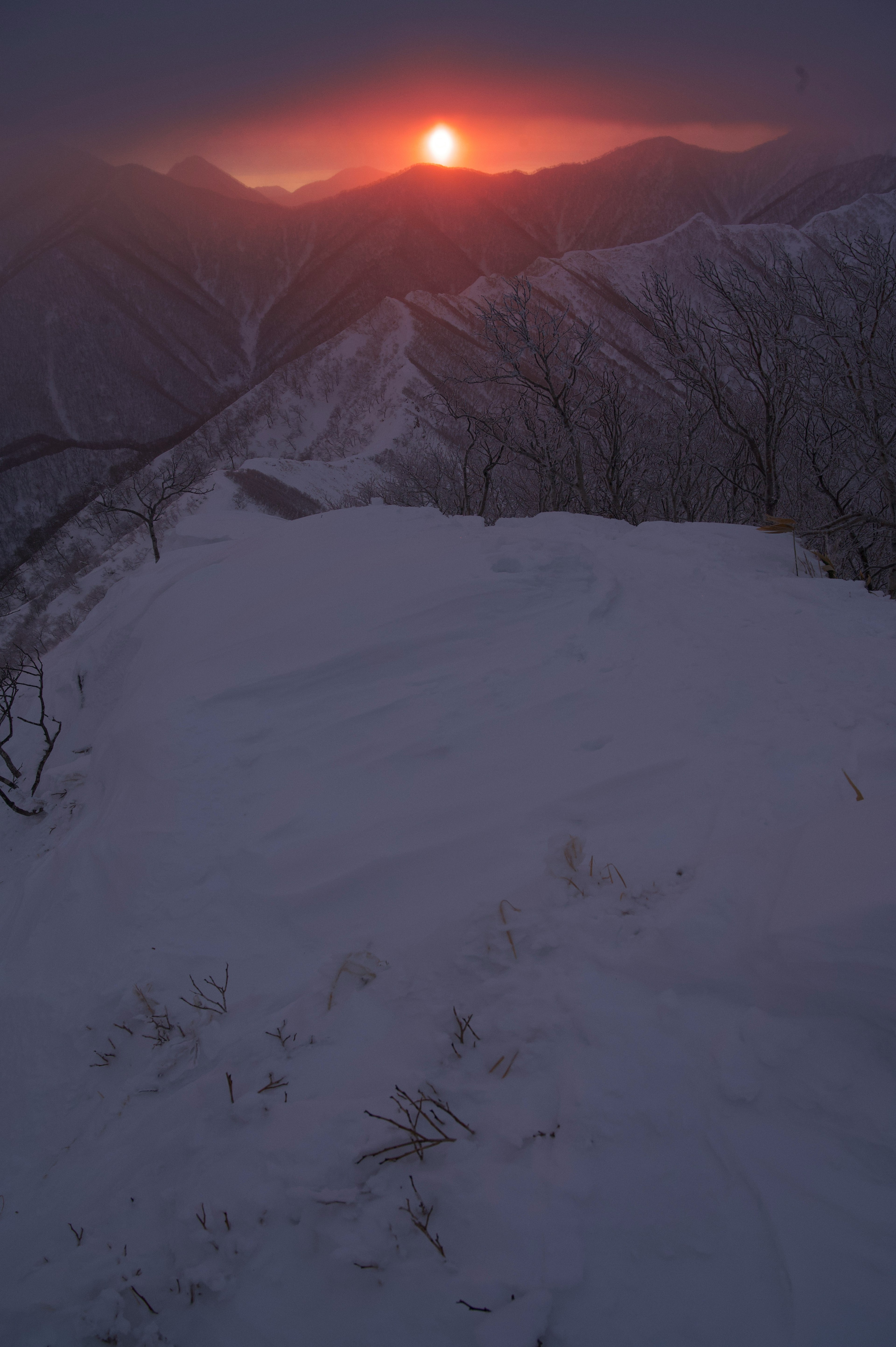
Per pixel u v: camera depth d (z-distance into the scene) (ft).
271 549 23.12
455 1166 5.76
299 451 422.82
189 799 12.80
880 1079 5.39
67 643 32.94
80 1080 8.84
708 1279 4.57
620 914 7.73
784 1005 6.09
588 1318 4.55
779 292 28.30
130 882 11.51
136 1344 5.29
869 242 26.20
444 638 15.65
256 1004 8.70
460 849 9.84
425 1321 4.78
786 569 19.11
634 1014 6.54
